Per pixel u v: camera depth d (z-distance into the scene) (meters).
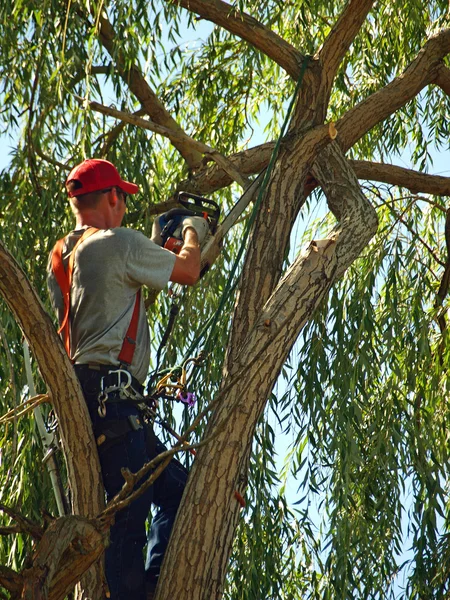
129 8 14.25
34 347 8.74
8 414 10.12
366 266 15.56
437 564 13.69
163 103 17.38
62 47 13.51
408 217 17.50
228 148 17.92
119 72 14.97
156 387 9.87
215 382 14.38
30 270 14.04
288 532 13.95
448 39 14.42
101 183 9.93
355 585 13.30
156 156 17.50
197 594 8.62
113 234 9.34
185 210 10.41
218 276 15.93
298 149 11.64
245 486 9.63
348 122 13.41
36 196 14.38
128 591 8.84
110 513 7.52
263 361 9.36
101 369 9.09
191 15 15.53
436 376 15.20
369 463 14.03
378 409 14.20
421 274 15.66
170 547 8.88
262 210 11.30
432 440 14.30
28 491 12.88
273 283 10.77
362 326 14.45
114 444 9.09
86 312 9.23
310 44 16.92
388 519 13.34
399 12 17.78
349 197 12.01
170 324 10.84
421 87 14.15
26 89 14.23
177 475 9.90
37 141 14.00
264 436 13.71
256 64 18.00
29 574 6.82
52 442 9.92
